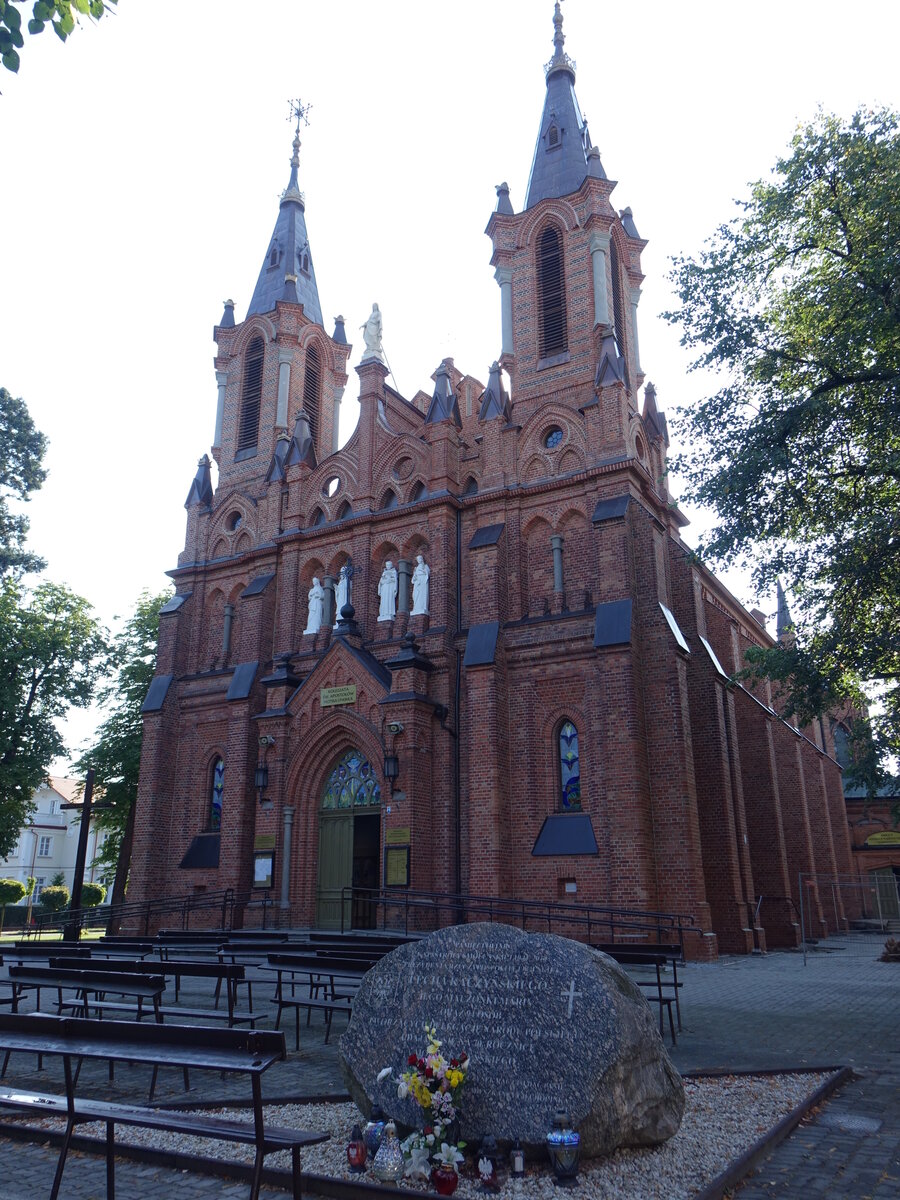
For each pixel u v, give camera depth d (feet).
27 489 127.24
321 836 98.84
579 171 110.01
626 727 80.79
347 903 95.09
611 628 83.71
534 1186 21.29
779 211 65.00
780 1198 21.16
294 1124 27.17
